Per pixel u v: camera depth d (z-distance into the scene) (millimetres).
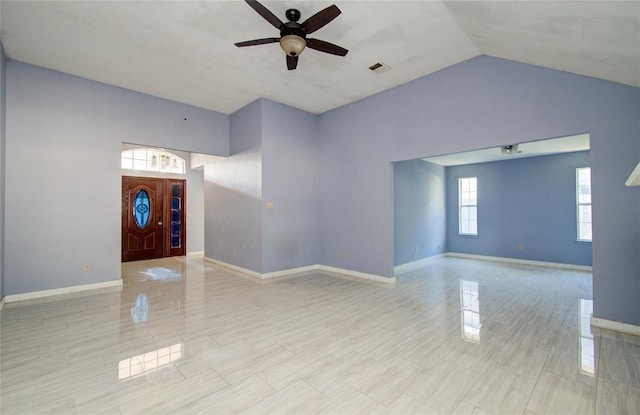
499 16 2805
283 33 2930
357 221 5688
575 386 2152
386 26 3389
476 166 8047
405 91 4934
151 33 3514
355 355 2623
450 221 8531
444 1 2924
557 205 6832
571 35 2611
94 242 4715
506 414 1864
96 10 3098
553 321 3434
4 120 3988
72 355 2609
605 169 3158
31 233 4211
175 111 5664
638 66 2643
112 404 1955
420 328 3229
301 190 6160
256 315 3621
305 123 6266
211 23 3328
